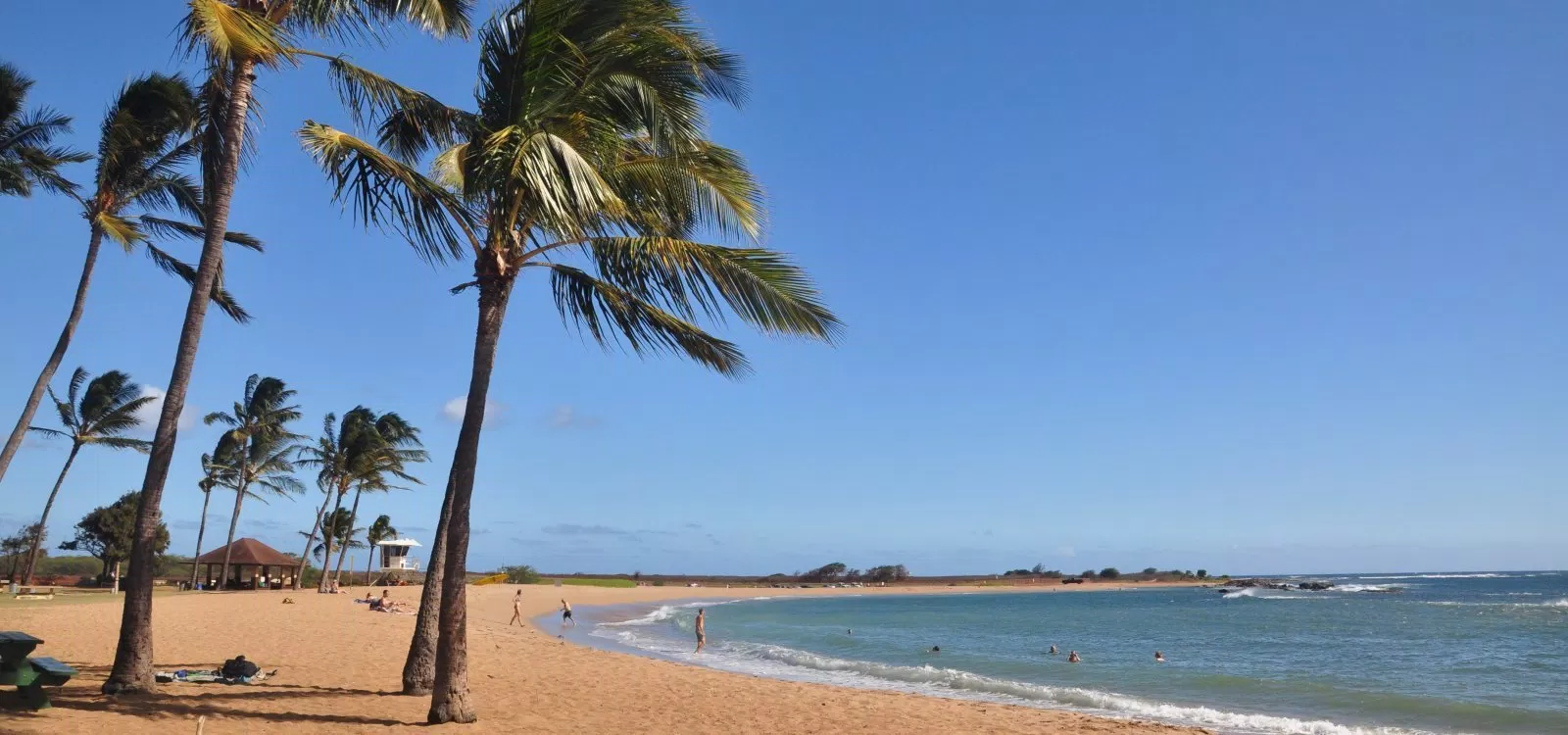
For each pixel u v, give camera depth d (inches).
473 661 683.4
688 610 2407.7
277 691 441.7
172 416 392.8
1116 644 1270.9
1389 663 973.8
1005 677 853.8
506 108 362.3
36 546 1520.7
